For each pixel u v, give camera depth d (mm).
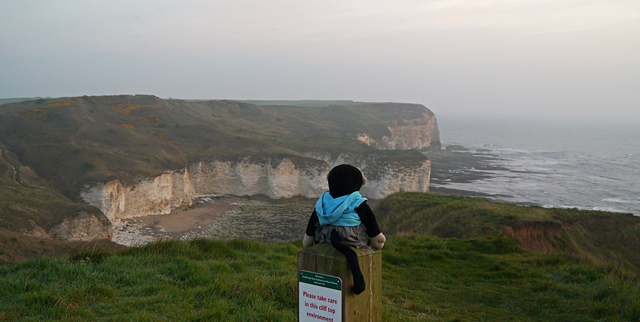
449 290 8680
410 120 198875
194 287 5820
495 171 126375
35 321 4121
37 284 5094
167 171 78000
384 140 167500
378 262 2787
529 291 8602
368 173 93438
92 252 6898
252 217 71688
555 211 22141
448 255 11984
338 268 2508
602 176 121688
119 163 71750
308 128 158375
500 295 8344
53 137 81188
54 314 4297
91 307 4676
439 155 164625
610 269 9828
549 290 8602
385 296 7734
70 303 4660
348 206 2658
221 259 7898
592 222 20984
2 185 56125
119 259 6746
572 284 8945
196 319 4500
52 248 38438
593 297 7891
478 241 13539
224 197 88562
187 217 70312
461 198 26312
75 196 61000
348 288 2510
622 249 19406
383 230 22969
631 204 83312
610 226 20859
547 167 138625
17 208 49125
